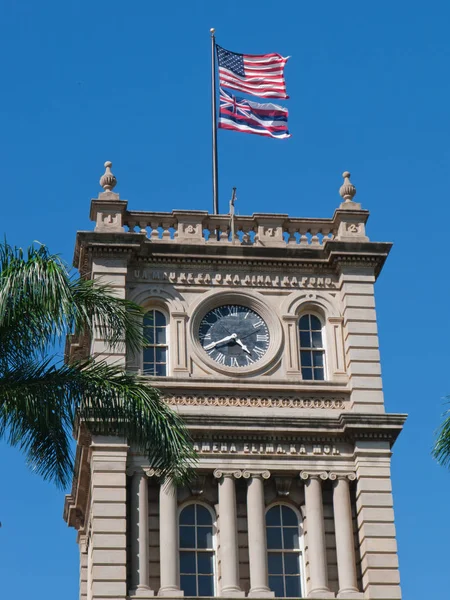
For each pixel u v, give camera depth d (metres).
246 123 84.69
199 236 81.19
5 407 53.62
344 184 83.44
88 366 56.78
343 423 76.06
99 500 72.88
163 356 78.50
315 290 81.00
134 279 79.69
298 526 75.50
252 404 77.38
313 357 79.69
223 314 79.94
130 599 71.31
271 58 86.75
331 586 73.94
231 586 72.69
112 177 81.38
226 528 74.00
